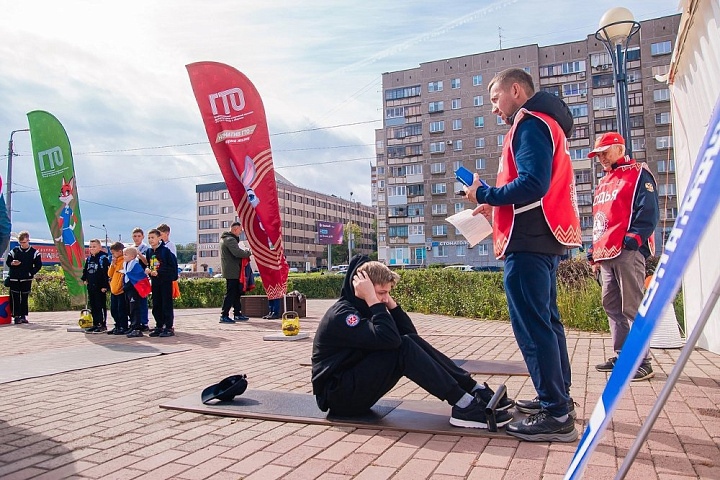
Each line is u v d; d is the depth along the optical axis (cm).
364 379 375
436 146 6406
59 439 363
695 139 620
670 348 639
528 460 300
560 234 337
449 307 1226
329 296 2192
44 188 1218
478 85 6219
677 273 114
